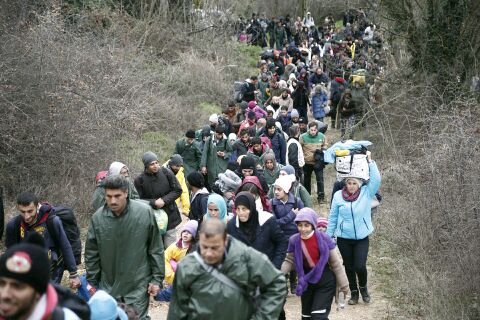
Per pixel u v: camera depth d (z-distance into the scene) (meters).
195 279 6.84
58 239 9.87
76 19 29.16
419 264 14.28
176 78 33.75
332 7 61.78
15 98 18.14
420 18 25.52
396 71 25.94
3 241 16.22
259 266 6.88
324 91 32.06
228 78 37.59
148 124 27.05
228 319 6.84
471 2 24.38
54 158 18.55
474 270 12.34
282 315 10.06
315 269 9.66
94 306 6.32
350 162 11.91
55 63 20.16
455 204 14.03
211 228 6.66
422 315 12.13
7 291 4.26
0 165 17.95
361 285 12.66
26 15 22.12
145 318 8.87
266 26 57.34
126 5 36.44
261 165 17.25
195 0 41.00
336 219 12.21
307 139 20.41
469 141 14.71
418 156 19.95
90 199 18.11
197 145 19.38
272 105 28.78
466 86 23.75
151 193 12.62
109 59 25.02
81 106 19.94
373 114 24.44
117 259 8.80
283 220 11.58
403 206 16.72
